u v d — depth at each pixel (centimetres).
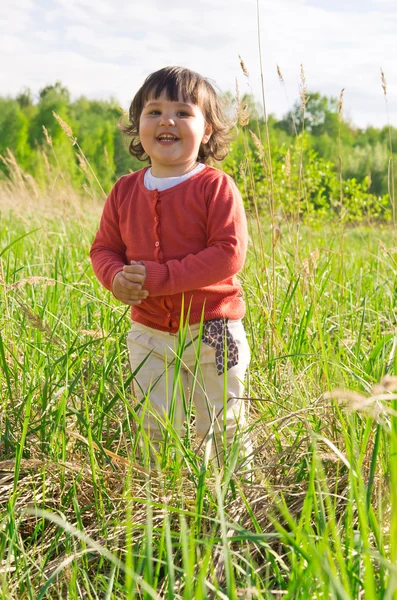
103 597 179
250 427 226
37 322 257
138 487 212
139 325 261
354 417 210
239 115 301
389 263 458
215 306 253
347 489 206
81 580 183
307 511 166
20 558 187
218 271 245
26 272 439
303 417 228
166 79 256
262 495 207
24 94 3869
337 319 341
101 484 211
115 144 3098
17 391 275
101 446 220
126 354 314
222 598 151
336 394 139
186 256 251
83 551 170
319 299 359
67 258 512
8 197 918
